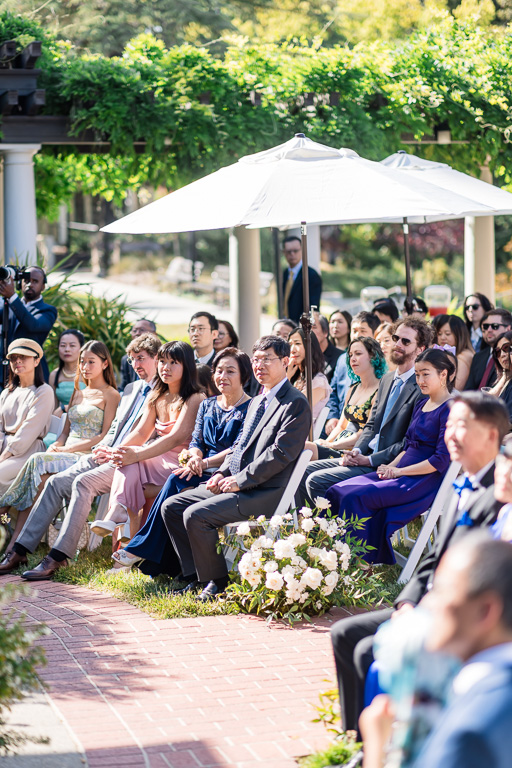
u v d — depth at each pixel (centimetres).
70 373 816
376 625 358
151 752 354
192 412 647
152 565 602
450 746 164
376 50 1091
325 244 3572
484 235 1230
